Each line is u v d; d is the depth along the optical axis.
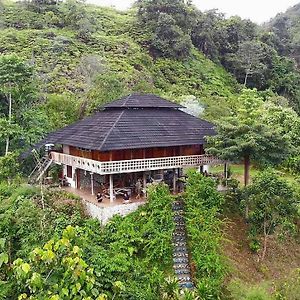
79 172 34.12
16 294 12.25
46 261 10.95
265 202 26.95
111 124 29.73
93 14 91.88
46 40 68.88
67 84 56.19
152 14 86.06
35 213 26.56
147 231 25.31
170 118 33.12
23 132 40.12
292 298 22.12
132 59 70.38
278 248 28.61
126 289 21.14
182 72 75.88
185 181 30.86
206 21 90.38
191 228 25.92
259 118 45.47
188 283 23.84
